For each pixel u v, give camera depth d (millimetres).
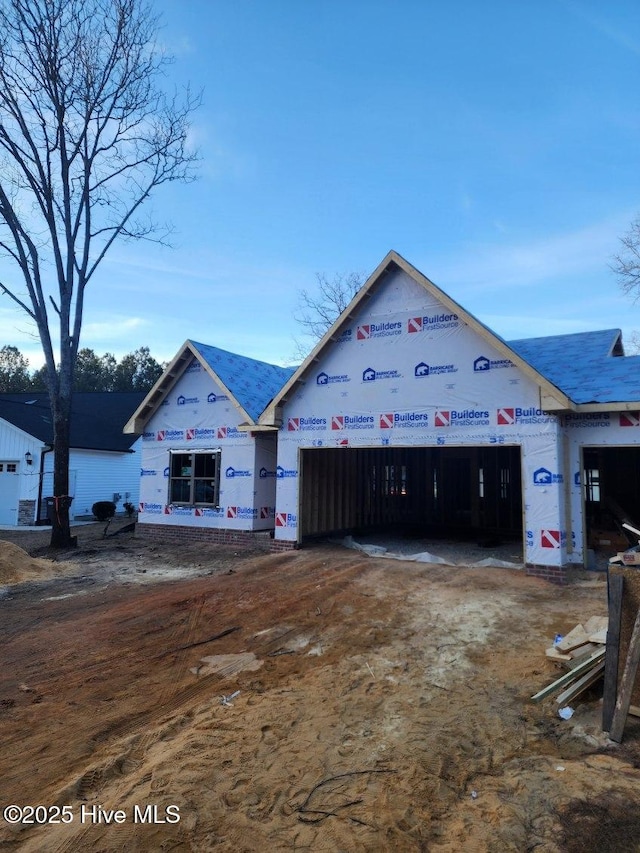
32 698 5559
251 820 3508
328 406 12898
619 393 10336
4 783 4082
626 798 3523
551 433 10055
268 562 11992
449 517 17953
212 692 5605
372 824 3443
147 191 17578
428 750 4273
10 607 9078
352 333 12648
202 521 15688
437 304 11547
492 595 8867
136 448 27828
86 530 19719
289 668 6168
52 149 16094
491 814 3498
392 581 9938
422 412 11562
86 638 7398
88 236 16562
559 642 5832
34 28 14742
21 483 22047
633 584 4434
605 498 14172
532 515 10141
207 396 16000
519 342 16500
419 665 6066
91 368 60062
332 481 15633
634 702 4496
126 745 4555
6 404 25062
